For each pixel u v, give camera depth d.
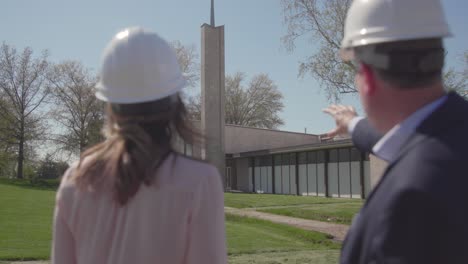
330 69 22.61
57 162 56.41
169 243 1.96
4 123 53.41
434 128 1.67
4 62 52.62
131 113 2.10
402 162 1.62
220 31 37.31
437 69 1.75
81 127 54.03
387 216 1.54
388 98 1.79
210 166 2.08
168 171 2.00
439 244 1.46
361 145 2.77
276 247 12.10
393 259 1.49
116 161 1.97
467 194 1.51
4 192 31.38
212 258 2.00
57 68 53.94
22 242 11.93
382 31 1.77
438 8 1.79
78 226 2.06
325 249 12.18
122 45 2.14
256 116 73.25
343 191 36.75
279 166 45.31
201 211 2.00
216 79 37.16
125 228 1.96
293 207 25.09
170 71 2.18
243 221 19.22
